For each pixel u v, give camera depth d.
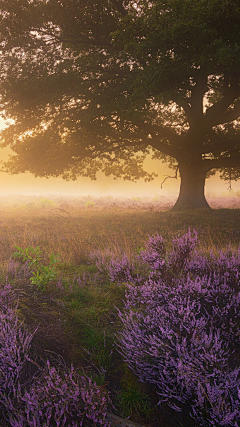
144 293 3.31
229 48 10.16
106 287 4.92
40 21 15.98
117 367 3.03
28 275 5.04
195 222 13.64
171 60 11.48
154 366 2.53
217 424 2.08
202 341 2.51
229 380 2.26
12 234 10.75
